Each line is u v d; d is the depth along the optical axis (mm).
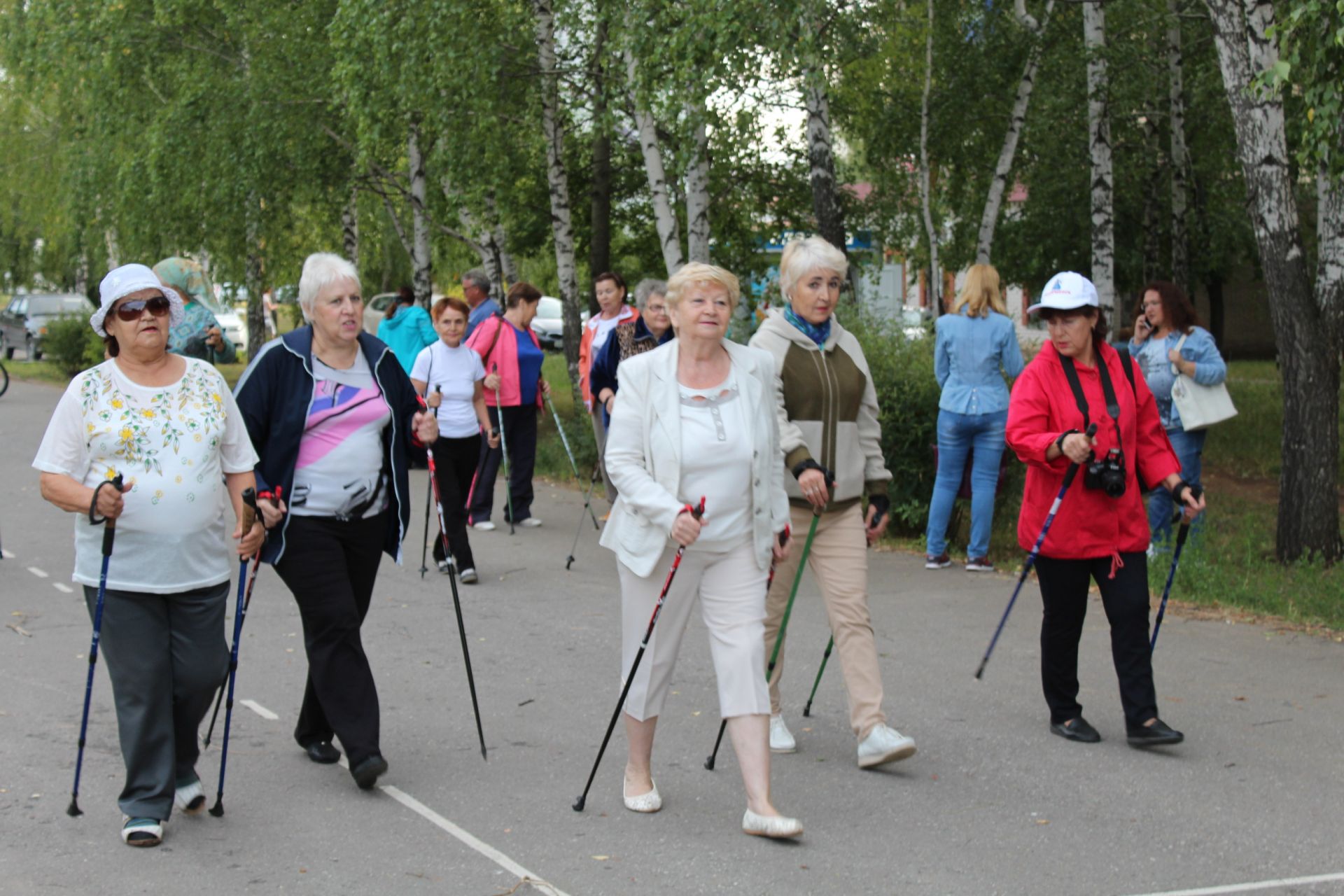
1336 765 5195
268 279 24531
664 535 4465
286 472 4812
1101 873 4188
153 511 4320
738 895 4012
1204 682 6320
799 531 5242
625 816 4676
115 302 4324
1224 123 19656
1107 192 15023
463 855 4305
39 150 32219
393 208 20812
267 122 18688
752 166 20188
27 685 6184
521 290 11102
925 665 6695
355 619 4887
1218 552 9477
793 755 5371
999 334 8820
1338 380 8867
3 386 23047
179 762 4625
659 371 4508
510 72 16359
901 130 19594
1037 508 5496
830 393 5191
